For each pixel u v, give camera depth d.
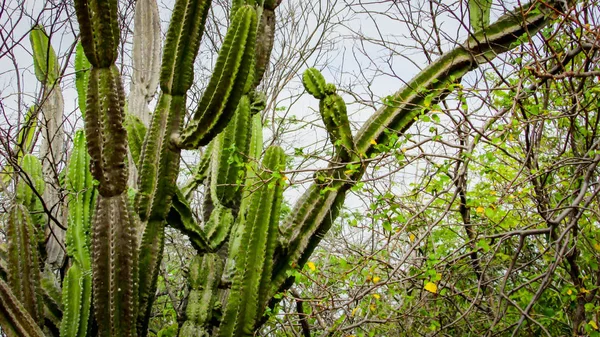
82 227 5.17
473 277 6.18
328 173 5.05
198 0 4.75
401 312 5.27
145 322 4.70
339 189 5.05
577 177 5.26
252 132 5.72
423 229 5.91
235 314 4.59
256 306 4.57
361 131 5.16
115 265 4.33
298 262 5.02
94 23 4.32
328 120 5.04
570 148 6.27
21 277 4.61
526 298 5.32
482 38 5.20
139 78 7.68
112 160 4.36
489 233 5.70
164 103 4.81
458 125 4.68
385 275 5.18
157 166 4.77
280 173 4.57
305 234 5.00
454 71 5.21
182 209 5.00
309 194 5.05
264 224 4.61
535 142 5.53
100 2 4.30
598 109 5.19
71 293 4.90
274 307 5.13
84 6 4.29
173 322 7.79
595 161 4.57
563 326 5.88
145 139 4.82
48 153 7.29
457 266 5.45
